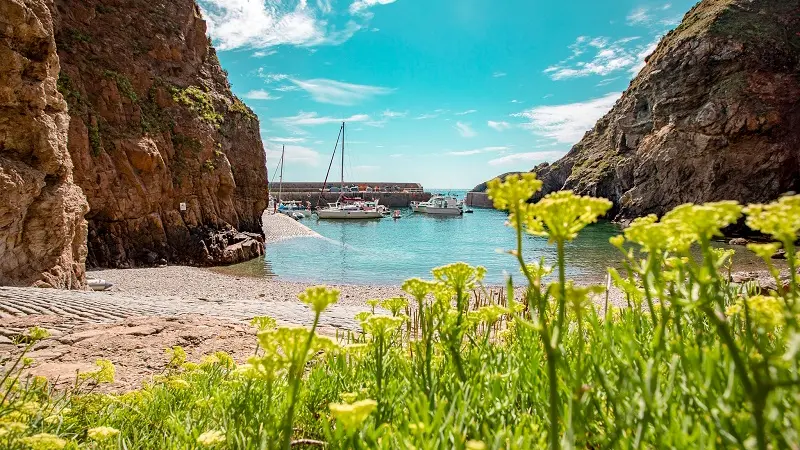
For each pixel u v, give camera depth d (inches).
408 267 1235.2
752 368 30.3
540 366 66.4
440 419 48.5
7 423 64.4
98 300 430.0
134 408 114.2
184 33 1283.2
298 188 4490.7
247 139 1411.2
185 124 1152.8
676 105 2015.3
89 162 906.7
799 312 34.4
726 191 1840.6
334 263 1272.1
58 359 218.7
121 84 1019.3
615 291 467.8
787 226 35.3
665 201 2038.6
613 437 41.8
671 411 43.6
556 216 36.3
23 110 534.3
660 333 42.9
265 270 1128.2
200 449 70.9
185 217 1115.9
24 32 536.7
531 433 51.3
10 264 511.8
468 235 2151.8
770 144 1768.0
